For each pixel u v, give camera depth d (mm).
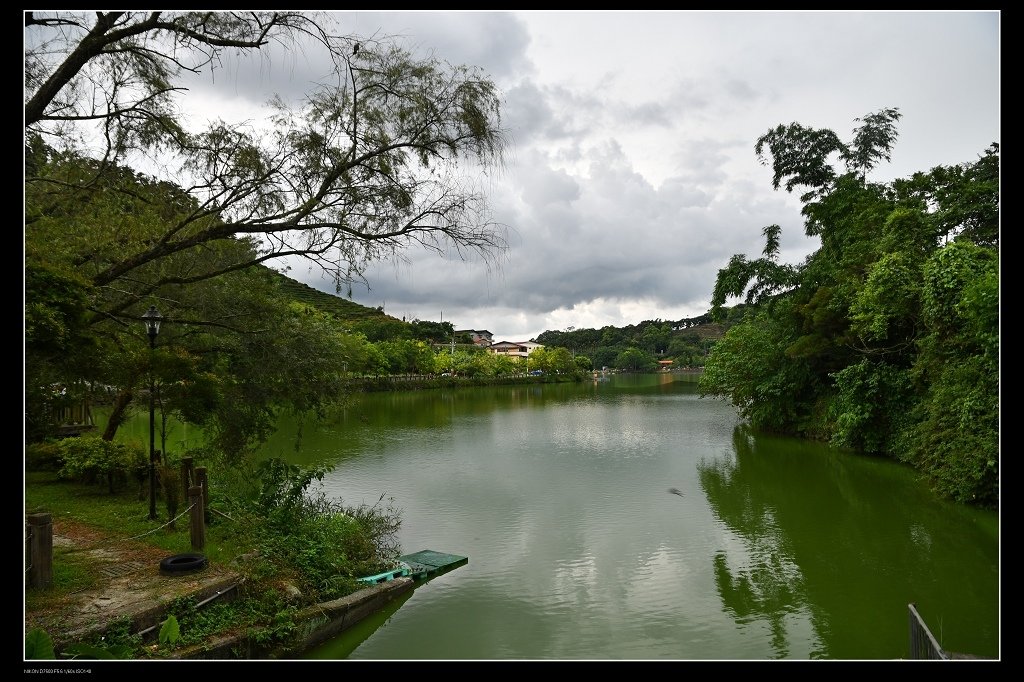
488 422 34312
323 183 9078
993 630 8031
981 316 13266
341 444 24625
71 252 8461
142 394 13375
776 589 9562
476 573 10320
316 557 8859
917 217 18734
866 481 16922
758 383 26422
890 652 7469
